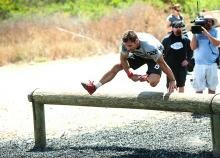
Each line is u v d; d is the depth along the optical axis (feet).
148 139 51.24
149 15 146.72
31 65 113.91
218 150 42.27
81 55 122.83
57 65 111.75
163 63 42.42
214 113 40.29
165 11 157.28
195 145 47.44
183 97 41.39
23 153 48.91
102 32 135.54
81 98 46.39
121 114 64.49
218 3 175.52
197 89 59.52
